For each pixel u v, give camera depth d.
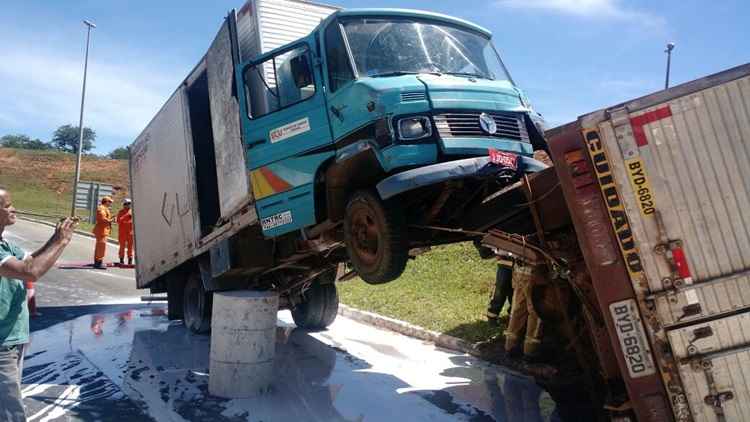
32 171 60.31
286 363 7.29
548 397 5.83
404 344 8.23
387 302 10.41
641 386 3.72
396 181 4.90
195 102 8.94
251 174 6.78
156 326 9.56
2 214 3.93
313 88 6.18
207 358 7.46
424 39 6.17
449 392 6.08
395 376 6.67
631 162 3.80
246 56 7.30
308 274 8.24
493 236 4.92
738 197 3.68
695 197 3.72
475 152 5.34
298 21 7.36
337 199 5.98
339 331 9.20
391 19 6.16
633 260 3.76
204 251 8.30
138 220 11.10
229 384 5.94
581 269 4.50
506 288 8.00
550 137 3.99
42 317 9.94
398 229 5.18
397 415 5.43
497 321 8.17
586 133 3.89
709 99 3.73
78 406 5.62
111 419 5.29
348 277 8.41
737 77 3.71
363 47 5.88
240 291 6.37
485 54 6.60
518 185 4.96
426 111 5.26
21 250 4.06
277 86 6.59
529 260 4.82
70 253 18.56
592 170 3.88
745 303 3.63
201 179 8.74
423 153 5.17
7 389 3.80
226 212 7.54
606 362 4.32
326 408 5.62
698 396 3.63
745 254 3.66
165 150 9.53
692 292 3.68
